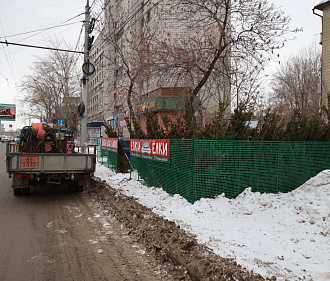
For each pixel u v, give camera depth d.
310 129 8.61
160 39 14.59
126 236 5.36
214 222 5.72
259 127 8.85
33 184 9.09
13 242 5.00
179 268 3.95
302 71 24.91
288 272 3.66
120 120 31.34
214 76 11.83
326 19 16.66
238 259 3.99
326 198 6.07
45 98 36.03
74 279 3.73
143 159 10.34
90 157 8.85
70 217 6.65
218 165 7.25
